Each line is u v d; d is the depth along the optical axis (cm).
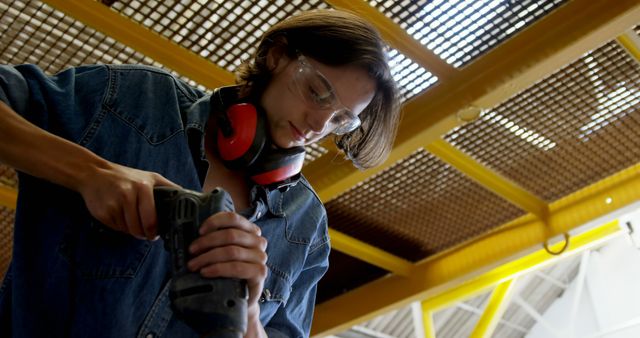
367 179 389
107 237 126
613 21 285
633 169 389
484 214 421
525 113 352
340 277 484
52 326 122
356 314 473
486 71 314
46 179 116
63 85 137
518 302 1561
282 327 163
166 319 128
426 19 301
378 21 297
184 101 150
